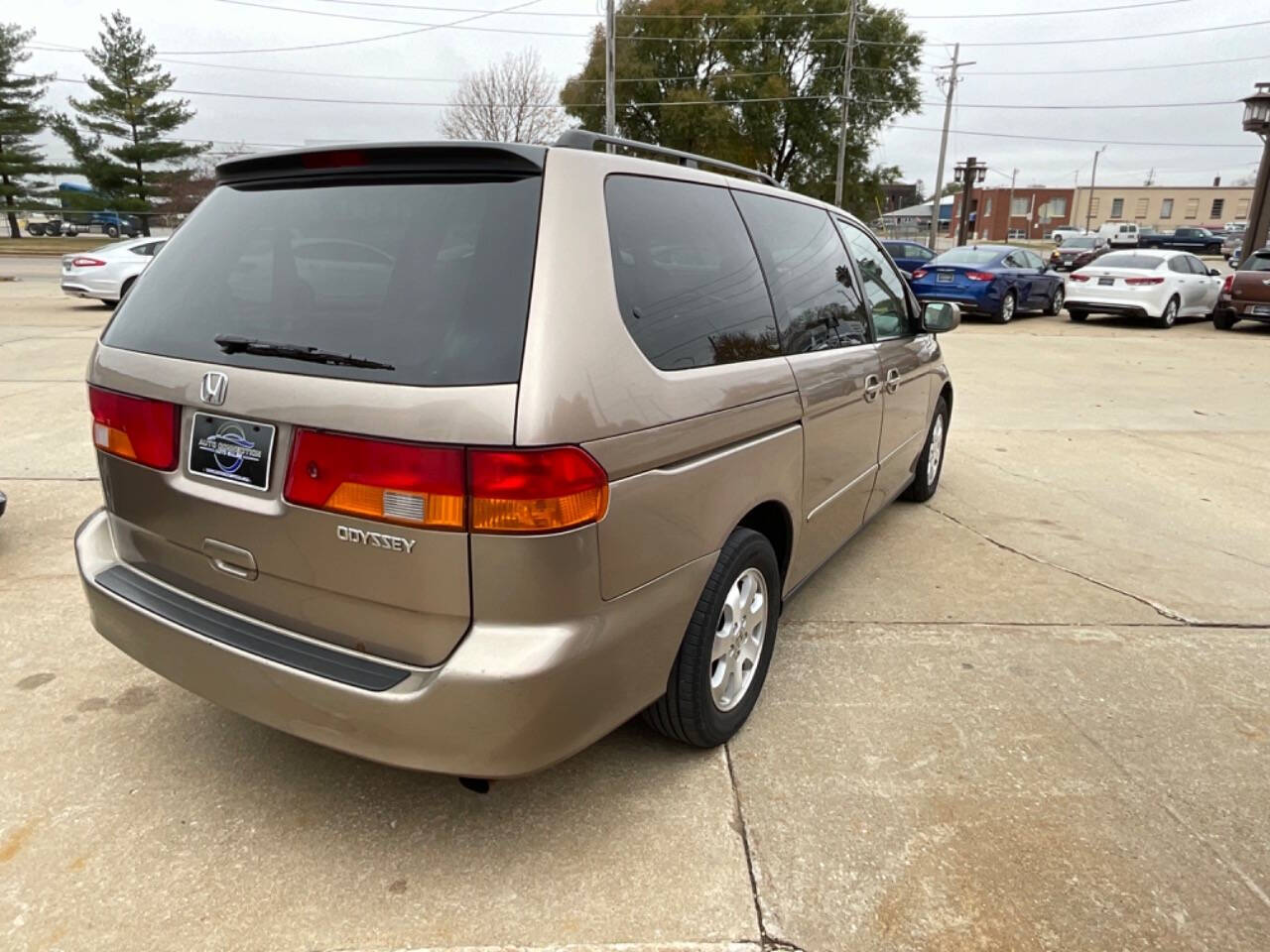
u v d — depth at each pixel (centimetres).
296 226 221
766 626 286
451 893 212
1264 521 514
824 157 4278
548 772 259
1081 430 744
